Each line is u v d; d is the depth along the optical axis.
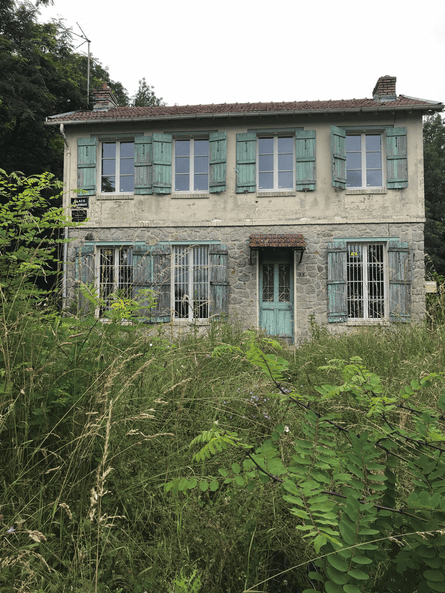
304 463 1.28
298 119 10.48
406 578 1.19
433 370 3.21
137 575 1.43
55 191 12.73
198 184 10.98
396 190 10.23
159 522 1.76
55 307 2.93
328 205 10.32
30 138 15.95
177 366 3.37
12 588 1.29
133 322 2.80
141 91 31.05
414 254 10.06
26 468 1.83
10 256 2.55
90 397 2.05
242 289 10.35
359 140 10.69
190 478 1.37
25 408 1.89
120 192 11.13
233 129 10.70
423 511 1.14
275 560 1.57
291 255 10.48
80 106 16.48
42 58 15.34
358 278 10.29
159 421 2.42
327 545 1.10
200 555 1.55
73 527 1.62
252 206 10.51
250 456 1.31
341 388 1.49
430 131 27.03
